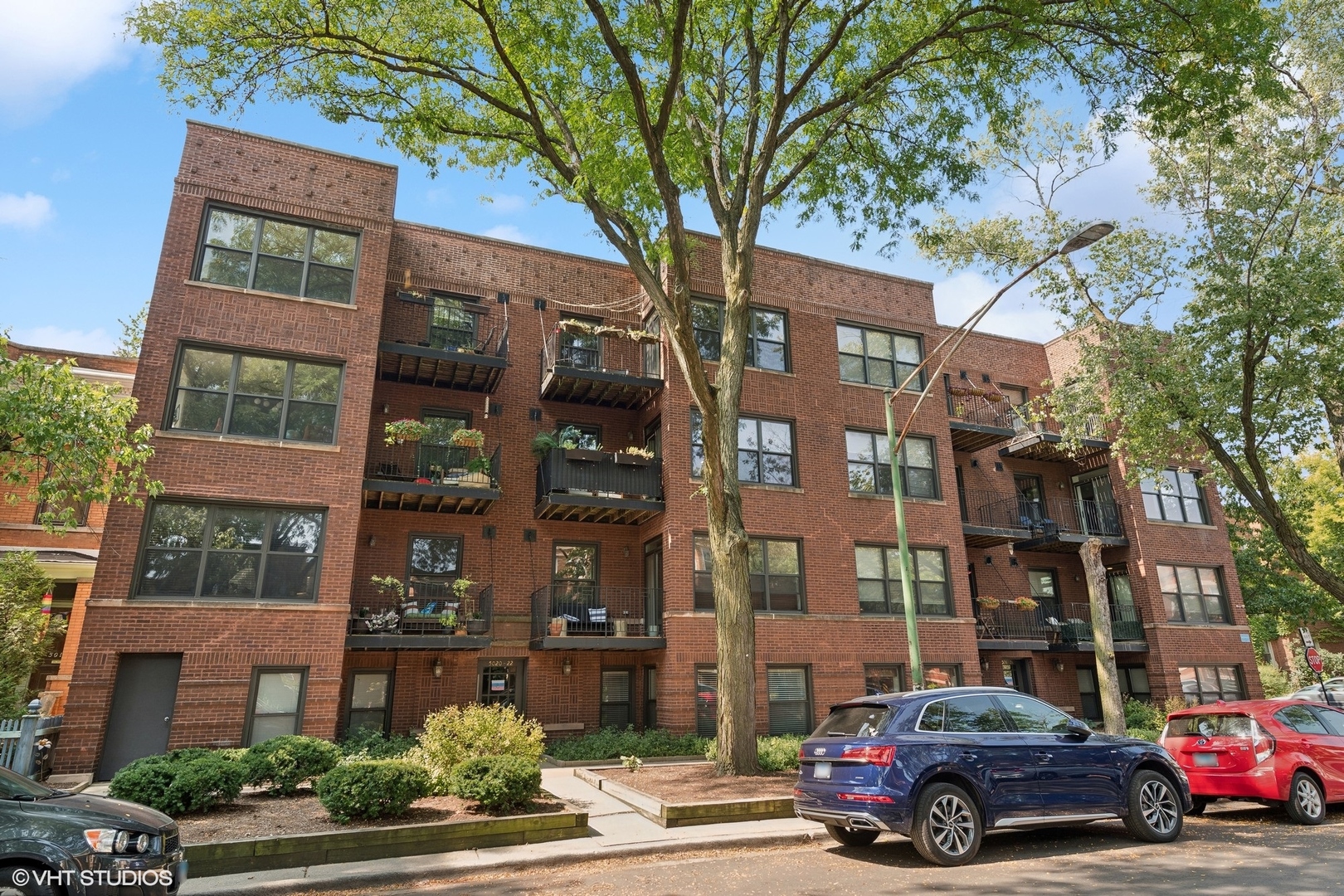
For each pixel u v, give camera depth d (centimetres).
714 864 789
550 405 1944
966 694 852
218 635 1362
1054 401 1880
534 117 1207
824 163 1490
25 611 1411
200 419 1461
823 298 2102
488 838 838
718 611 1235
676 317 1207
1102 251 1805
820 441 1967
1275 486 3061
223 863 735
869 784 763
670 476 1767
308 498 1481
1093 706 2302
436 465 1733
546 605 1723
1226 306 1591
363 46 1276
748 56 1317
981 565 2303
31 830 565
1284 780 968
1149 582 2275
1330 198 1655
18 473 1088
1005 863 764
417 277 1875
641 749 1511
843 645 1820
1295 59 1714
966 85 1368
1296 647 3256
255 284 1557
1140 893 638
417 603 1664
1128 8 1164
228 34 1201
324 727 1383
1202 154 1691
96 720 1259
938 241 1597
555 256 2041
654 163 1103
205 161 1565
